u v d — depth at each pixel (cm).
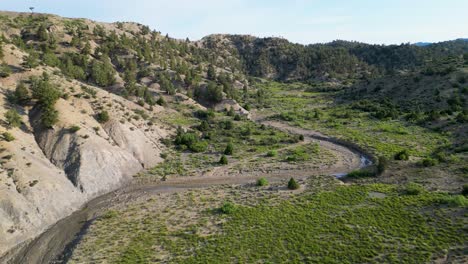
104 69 11306
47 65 9125
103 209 5269
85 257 3759
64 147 6303
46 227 4700
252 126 10338
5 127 6003
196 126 9675
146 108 9962
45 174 5453
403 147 7631
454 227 3809
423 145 7612
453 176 5359
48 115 6531
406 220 4109
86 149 6306
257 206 4884
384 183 5581
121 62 13438
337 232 3956
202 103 12625
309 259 3444
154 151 7662
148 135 8088
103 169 6250
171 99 11631
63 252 4044
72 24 15550
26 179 5081
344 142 8694
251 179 6412
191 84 13412
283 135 9469
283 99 16362
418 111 10919
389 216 4247
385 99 13300
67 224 4812
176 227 4400
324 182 5800
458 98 10631
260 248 3722
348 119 11181
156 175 6712
